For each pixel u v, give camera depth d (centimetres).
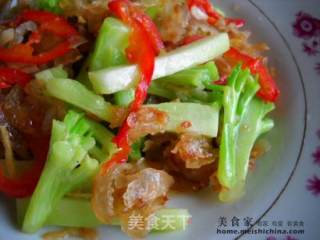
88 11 17
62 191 16
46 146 17
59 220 16
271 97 19
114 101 17
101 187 15
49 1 18
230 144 17
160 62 17
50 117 17
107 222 15
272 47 21
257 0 22
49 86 16
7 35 17
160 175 16
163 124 16
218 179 17
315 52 21
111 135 17
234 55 19
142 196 15
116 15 17
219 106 17
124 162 16
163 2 18
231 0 23
